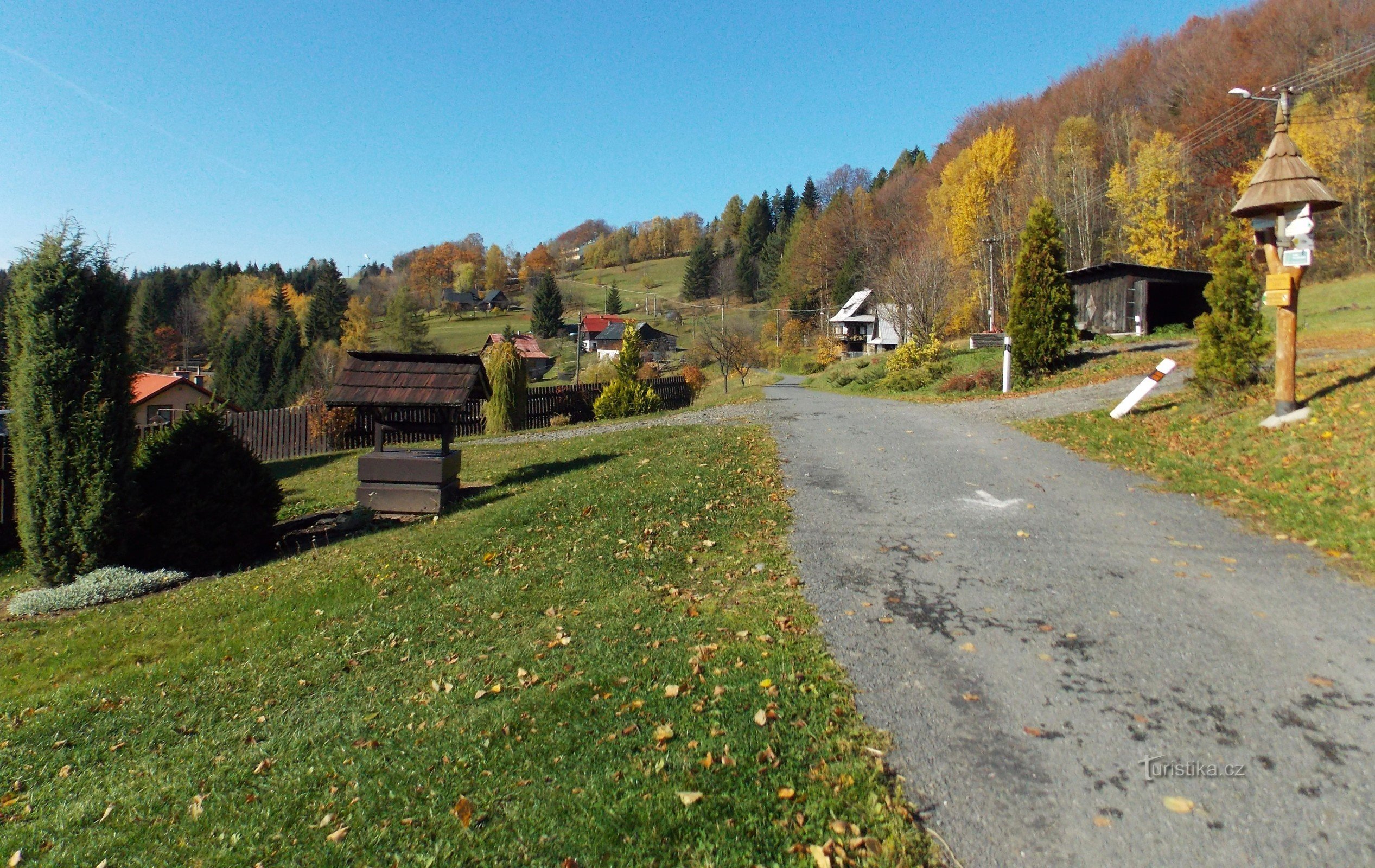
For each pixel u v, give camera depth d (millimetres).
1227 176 37125
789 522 7391
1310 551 5727
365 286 109500
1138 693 3875
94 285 8234
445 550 7660
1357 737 3389
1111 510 7184
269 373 58375
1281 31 37969
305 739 4219
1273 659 4145
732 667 4391
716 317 85812
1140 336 23969
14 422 8031
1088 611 4922
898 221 64688
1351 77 35875
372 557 7781
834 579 5777
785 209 112750
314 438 22688
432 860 2980
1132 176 39875
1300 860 2680
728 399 28969
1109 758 3332
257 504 9320
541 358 67000
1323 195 8328
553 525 8055
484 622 5645
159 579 8055
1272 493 6945
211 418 9297
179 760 4203
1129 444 9719
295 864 3107
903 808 3045
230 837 3373
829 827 2941
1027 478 8695
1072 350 21484
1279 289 8555
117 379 8352
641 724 3828
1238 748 3359
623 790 3270
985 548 6301
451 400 10422
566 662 4707
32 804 3910
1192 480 7859
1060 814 2992
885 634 4746
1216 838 2812
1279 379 8625
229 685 5109
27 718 4945
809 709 3848
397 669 5035
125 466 8383
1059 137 45781
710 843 2887
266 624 6211
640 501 8523
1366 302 25547
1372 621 4523
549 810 3193
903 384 26031
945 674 4184
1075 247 42500
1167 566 5637
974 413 14406
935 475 9141
